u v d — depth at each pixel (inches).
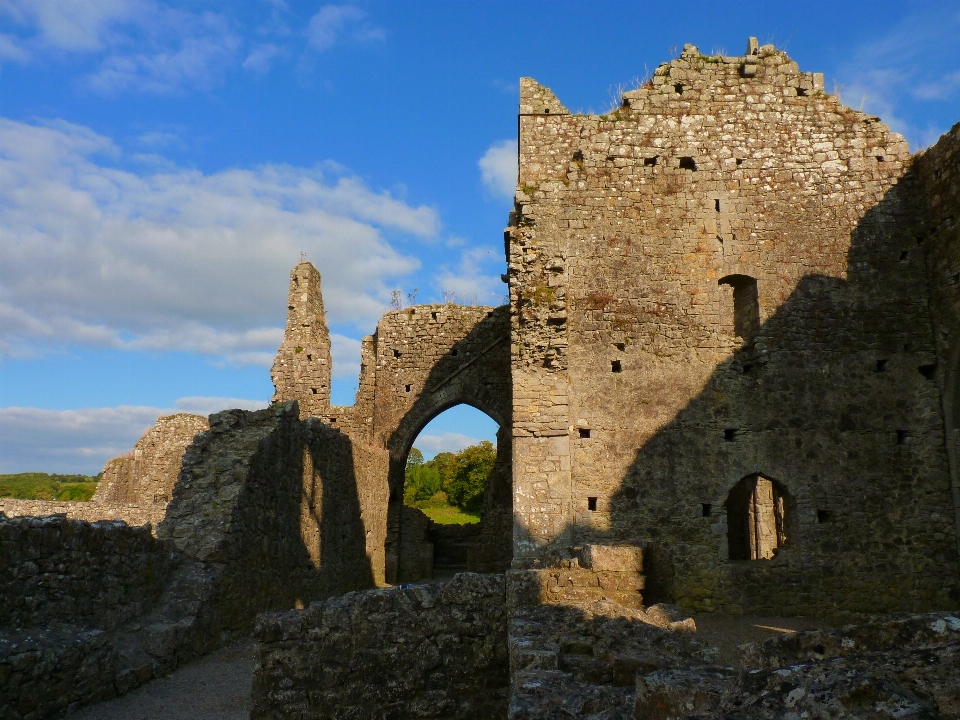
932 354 540.7
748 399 540.7
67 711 293.0
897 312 550.0
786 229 567.5
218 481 453.4
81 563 339.0
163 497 1037.8
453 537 1190.3
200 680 352.8
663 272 565.3
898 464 526.6
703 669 141.4
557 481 527.5
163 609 395.2
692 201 576.4
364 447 778.8
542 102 608.7
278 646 257.4
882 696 91.7
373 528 819.4
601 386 546.0
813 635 128.6
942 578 506.3
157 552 400.8
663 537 519.5
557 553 433.1
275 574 504.4
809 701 95.1
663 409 541.0
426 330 944.3
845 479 525.3
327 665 256.2
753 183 576.7
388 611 262.1
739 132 586.9
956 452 518.9
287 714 252.2
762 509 747.4
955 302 522.3
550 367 547.2
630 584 269.6
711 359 549.3
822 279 557.9
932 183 554.3
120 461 1086.4
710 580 511.5
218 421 481.7
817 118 587.2
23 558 302.8
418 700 254.1
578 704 157.4
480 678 256.5
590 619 225.1
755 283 561.9
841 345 546.9
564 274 565.9
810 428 534.3
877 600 505.0
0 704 259.4
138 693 328.5
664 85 601.0
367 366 948.0
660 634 212.2
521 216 577.0
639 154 586.9
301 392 936.3
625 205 577.0
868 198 568.7
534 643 202.5
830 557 513.0
